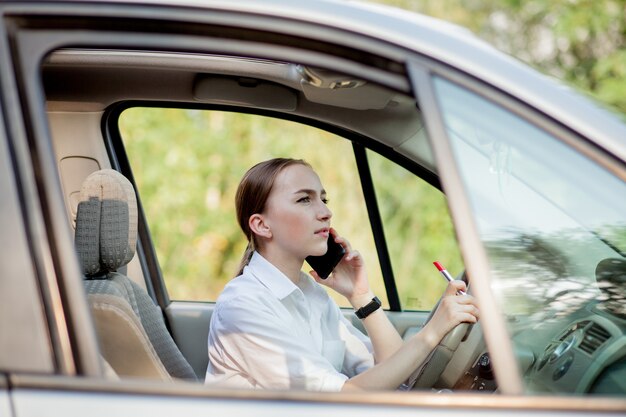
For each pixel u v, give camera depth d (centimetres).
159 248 621
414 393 129
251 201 229
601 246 177
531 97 138
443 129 135
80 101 294
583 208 162
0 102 134
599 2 648
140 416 127
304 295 241
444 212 577
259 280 226
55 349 129
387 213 572
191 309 309
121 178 222
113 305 201
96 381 129
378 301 250
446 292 216
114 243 218
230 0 138
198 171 620
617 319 185
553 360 184
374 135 285
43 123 135
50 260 132
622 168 136
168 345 245
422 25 143
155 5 137
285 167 228
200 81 276
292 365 210
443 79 138
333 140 569
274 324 214
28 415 126
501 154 153
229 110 293
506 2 671
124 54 262
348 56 139
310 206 227
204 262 632
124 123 598
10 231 130
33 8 136
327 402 129
